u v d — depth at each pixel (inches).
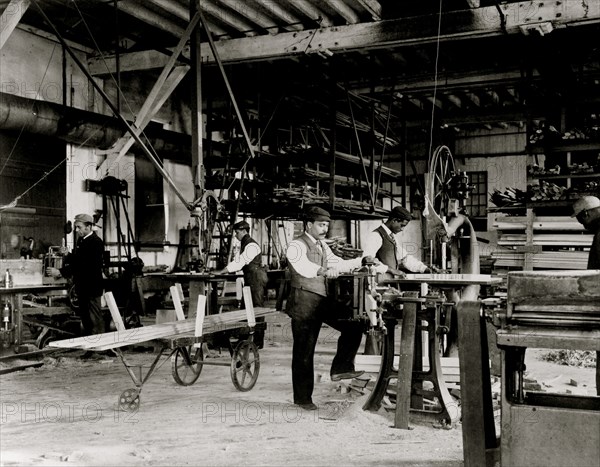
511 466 143.1
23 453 170.6
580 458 137.6
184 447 177.5
